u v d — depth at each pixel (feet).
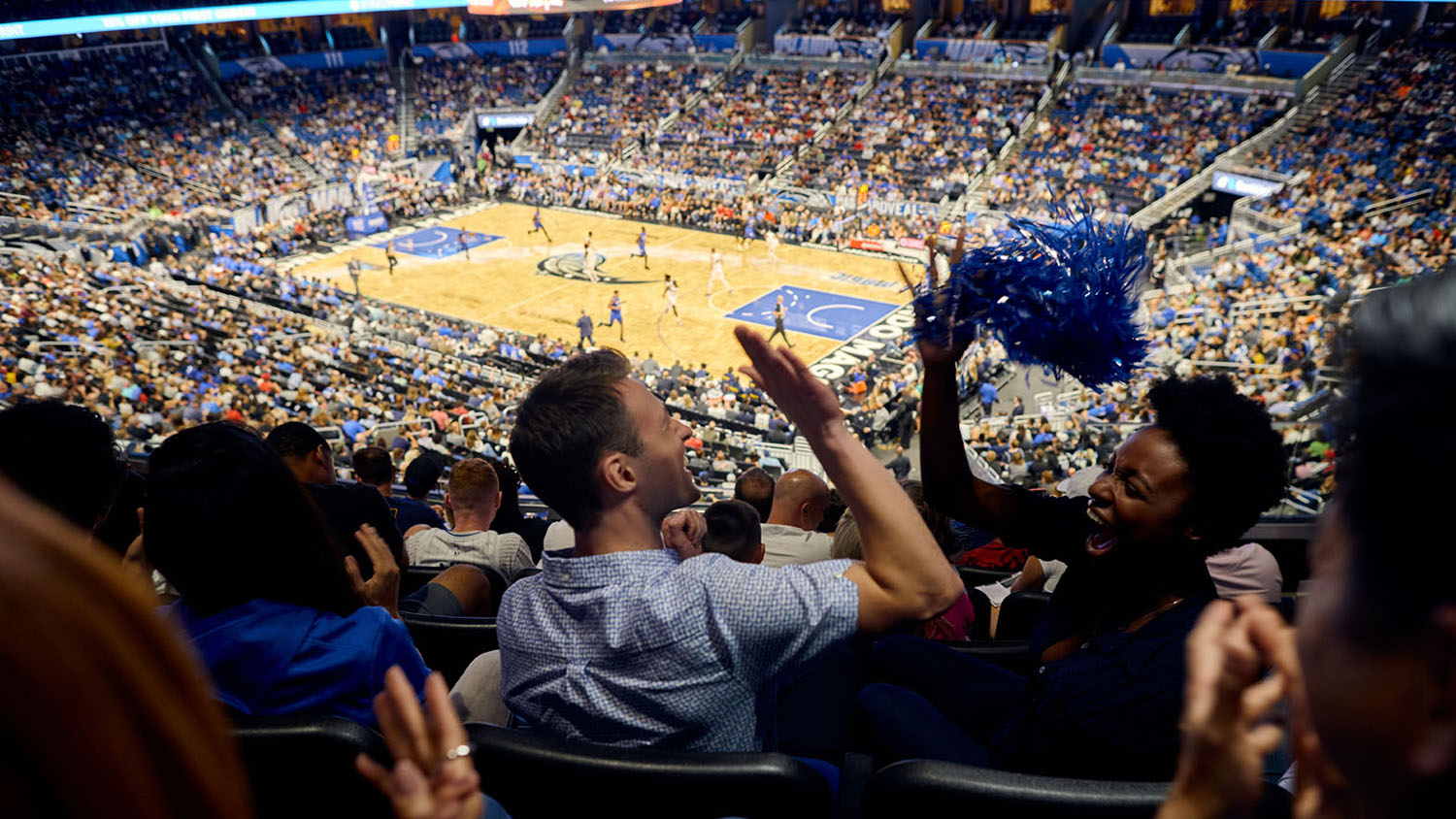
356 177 146.72
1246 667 2.98
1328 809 2.80
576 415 6.89
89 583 1.90
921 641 10.77
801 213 133.69
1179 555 7.63
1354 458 2.17
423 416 70.90
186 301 96.07
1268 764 7.45
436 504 38.37
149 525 7.40
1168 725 7.12
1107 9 149.18
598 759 6.53
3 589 1.70
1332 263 87.51
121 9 151.53
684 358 96.94
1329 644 2.25
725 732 6.91
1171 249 112.06
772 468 67.15
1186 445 7.33
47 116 148.15
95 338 81.41
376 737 6.77
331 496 14.99
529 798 6.88
